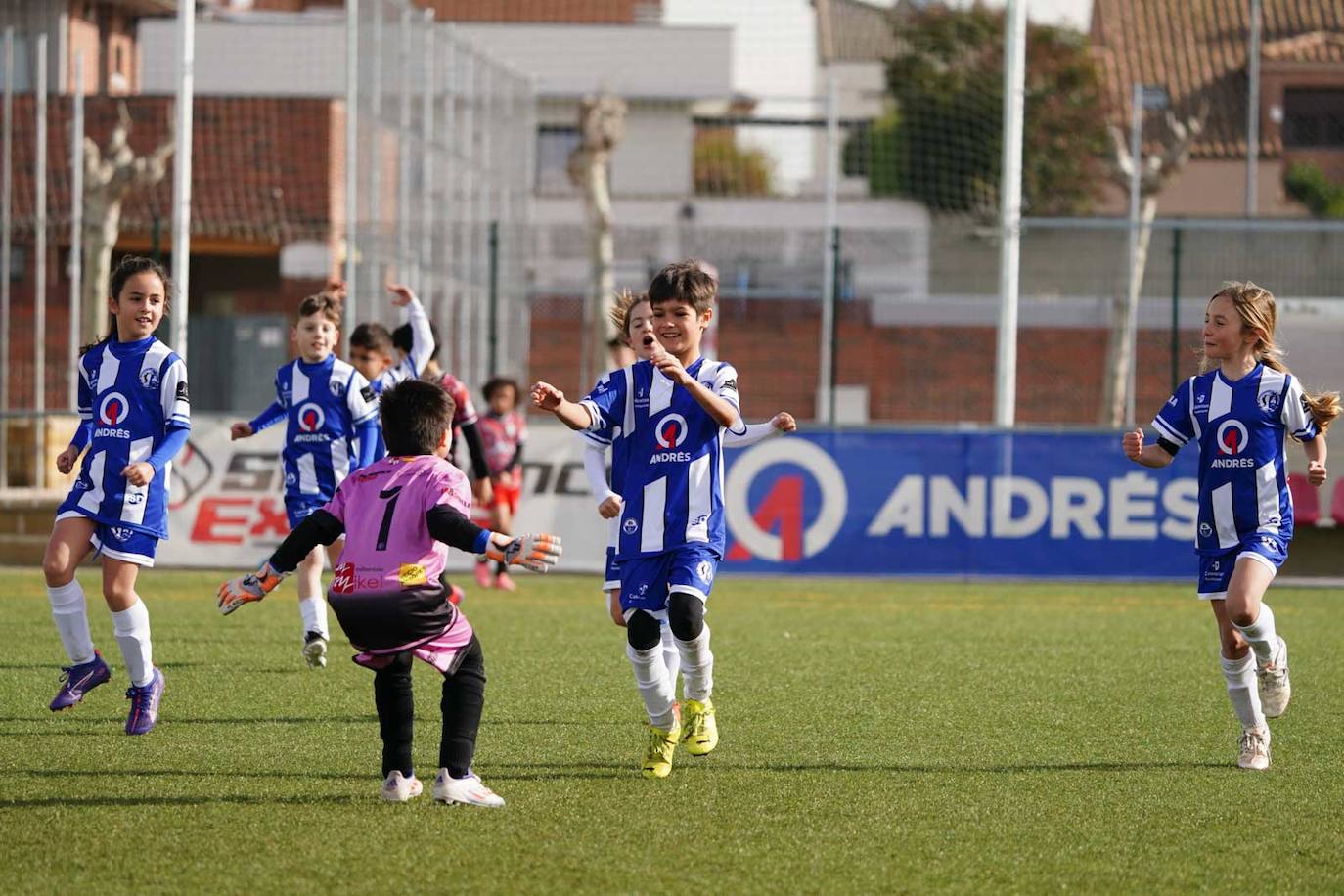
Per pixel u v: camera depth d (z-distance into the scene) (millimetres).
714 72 89188
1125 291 51562
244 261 69875
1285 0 95562
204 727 15992
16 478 41188
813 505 33719
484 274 55719
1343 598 31734
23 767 13953
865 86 96062
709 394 13203
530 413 54625
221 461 33875
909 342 65750
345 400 20562
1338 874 10930
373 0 45969
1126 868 11062
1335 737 16203
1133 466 33469
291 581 32875
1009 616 27719
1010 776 14086
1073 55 85062
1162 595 31516
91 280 46594
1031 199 82562
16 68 57969
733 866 10961
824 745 15406
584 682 19359
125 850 11211
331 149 60906
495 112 59812
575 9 91188
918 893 10375
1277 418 14812
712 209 88375
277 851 11188
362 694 18109
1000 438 33625
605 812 12500
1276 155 89625
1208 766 14617
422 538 12125
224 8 79812
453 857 11070
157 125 60375
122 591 15242
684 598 13305
